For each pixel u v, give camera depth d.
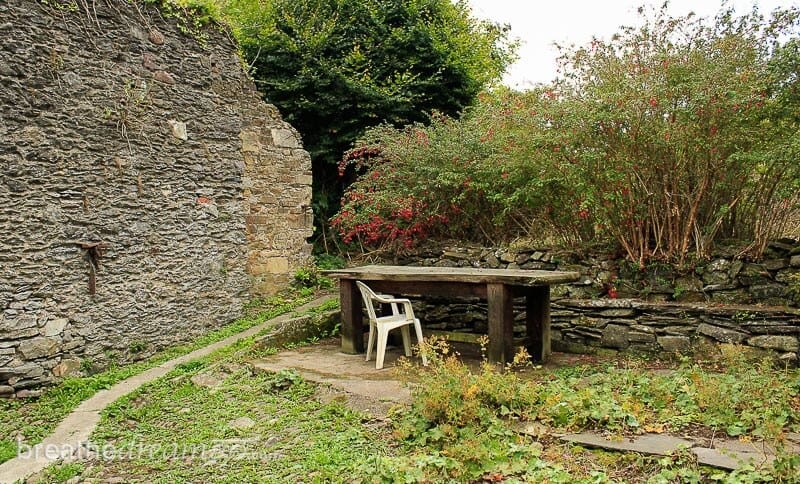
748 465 3.07
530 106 6.52
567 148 5.91
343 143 10.36
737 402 3.92
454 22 11.70
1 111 5.32
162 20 6.75
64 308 5.69
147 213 6.51
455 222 8.18
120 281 6.21
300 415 4.40
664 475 3.12
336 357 5.92
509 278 5.06
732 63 5.24
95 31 6.05
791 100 4.98
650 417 3.89
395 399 4.42
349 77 9.91
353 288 6.11
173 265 6.79
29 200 5.48
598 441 3.55
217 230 7.38
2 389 5.23
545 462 3.38
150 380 5.46
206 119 7.25
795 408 3.91
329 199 10.67
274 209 8.27
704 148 5.38
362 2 10.34
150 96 6.57
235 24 10.45
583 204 5.84
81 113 5.89
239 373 5.40
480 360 5.77
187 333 6.92
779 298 5.34
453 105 10.85
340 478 3.40
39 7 5.59
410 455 3.61
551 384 4.49
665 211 5.87
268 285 8.12
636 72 5.68
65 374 5.65
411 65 10.20
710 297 5.68
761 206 5.51
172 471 3.66
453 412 3.81
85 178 5.91
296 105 9.97
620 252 6.25
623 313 5.81
